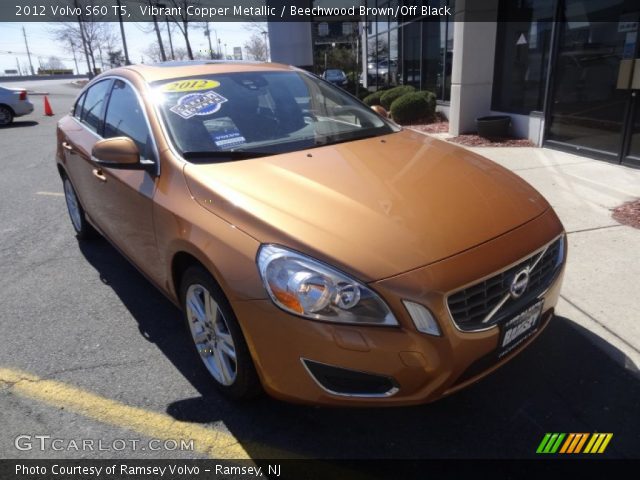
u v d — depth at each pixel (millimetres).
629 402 2547
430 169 2768
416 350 2002
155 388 2799
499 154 7934
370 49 18641
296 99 3510
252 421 2531
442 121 12398
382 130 3506
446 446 2330
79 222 4871
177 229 2596
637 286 3564
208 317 2609
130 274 4250
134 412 2623
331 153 2932
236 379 2473
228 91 3361
